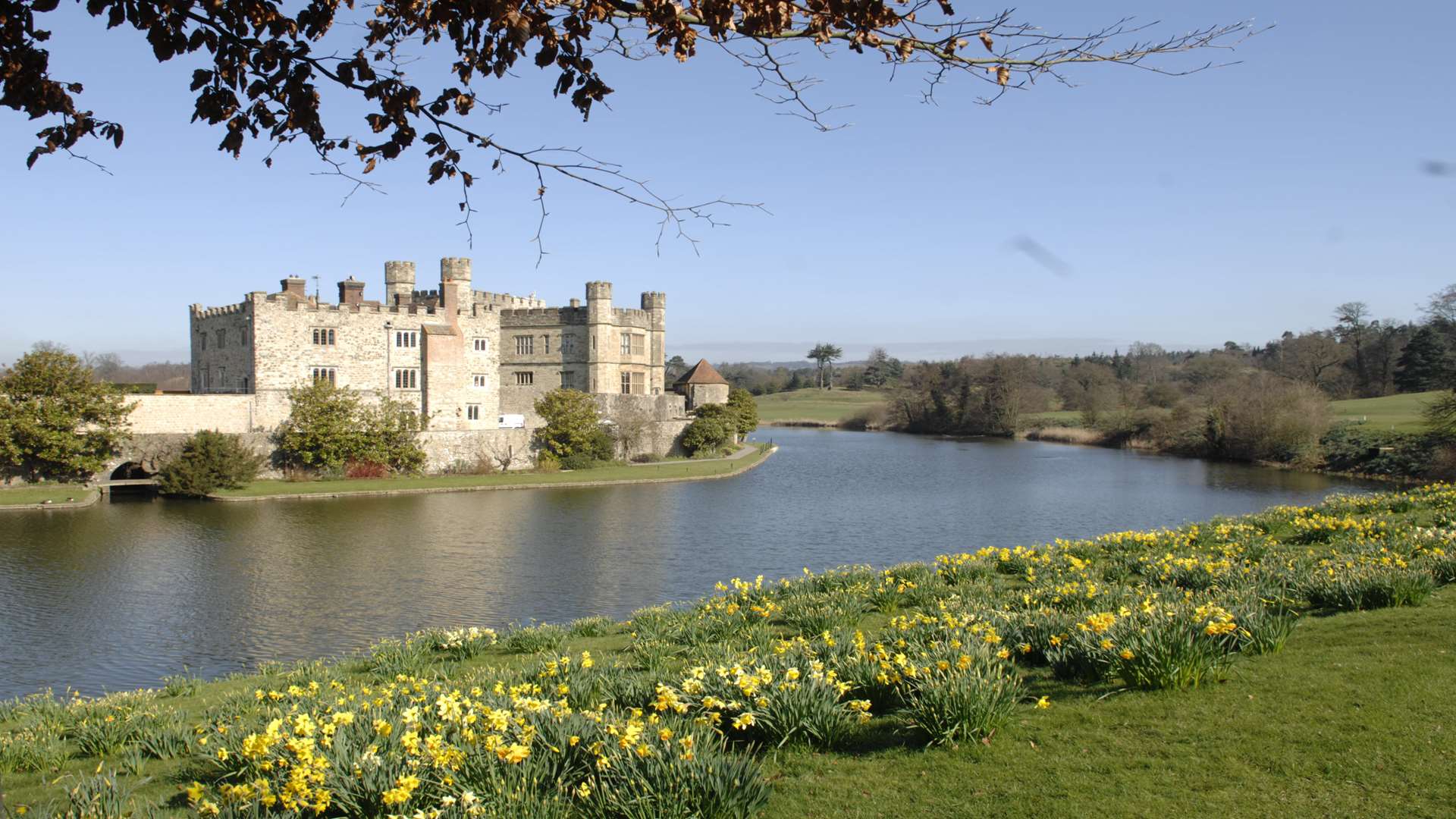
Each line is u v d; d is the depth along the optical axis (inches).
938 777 296.5
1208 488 2336.4
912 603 634.2
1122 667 364.5
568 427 2669.8
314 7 276.7
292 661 815.7
